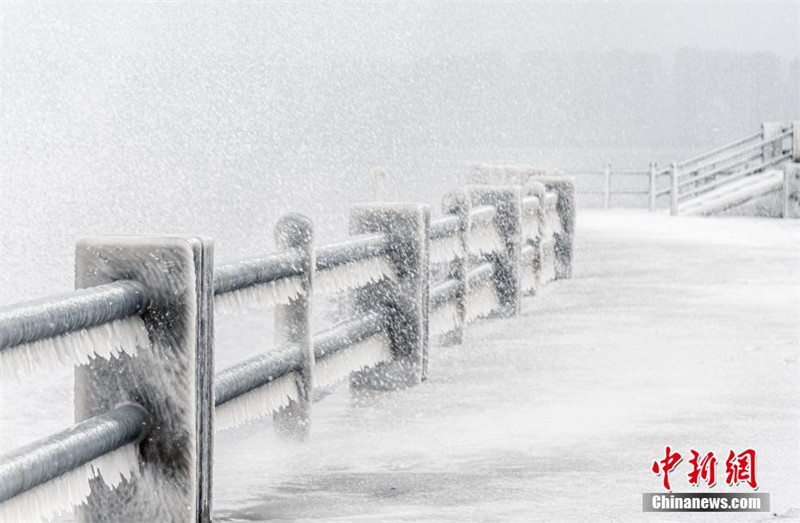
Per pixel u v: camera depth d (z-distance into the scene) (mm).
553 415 6613
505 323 10664
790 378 7746
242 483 5129
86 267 3957
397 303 7422
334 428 6305
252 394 5191
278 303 5484
